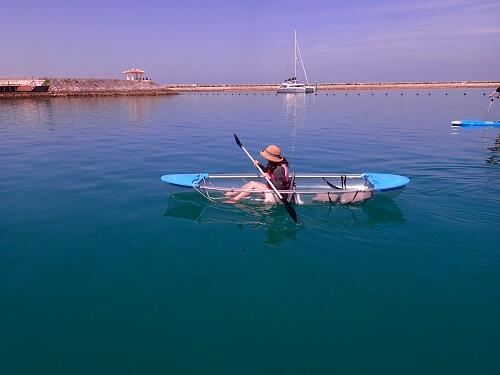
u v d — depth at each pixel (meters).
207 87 88.62
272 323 3.35
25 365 2.88
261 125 18.23
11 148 11.58
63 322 3.36
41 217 5.75
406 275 4.12
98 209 6.11
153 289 3.88
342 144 12.30
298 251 4.72
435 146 11.78
